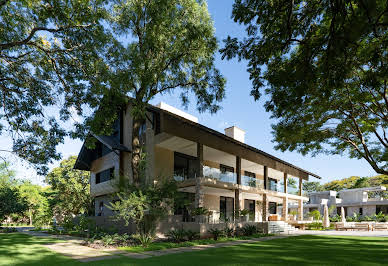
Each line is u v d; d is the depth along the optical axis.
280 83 7.65
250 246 13.33
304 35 6.75
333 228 29.84
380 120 13.47
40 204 39.97
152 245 13.20
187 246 13.31
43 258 9.73
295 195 29.09
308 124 14.12
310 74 6.18
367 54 6.54
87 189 30.42
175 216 17.78
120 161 21.45
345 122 13.91
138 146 16.38
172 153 20.97
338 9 4.46
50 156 13.16
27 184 40.81
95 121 13.37
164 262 8.82
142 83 14.51
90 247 12.84
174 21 15.31
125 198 13.74
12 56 10.75
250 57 7.88
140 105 15.12
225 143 20.20
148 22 15.30
